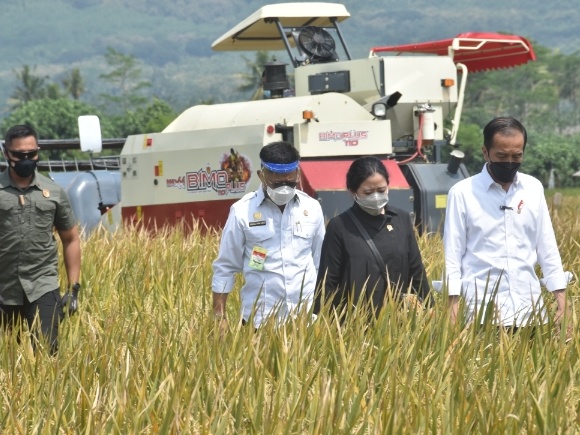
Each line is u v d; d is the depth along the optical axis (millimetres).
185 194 29734
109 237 26969
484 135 14258
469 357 13016
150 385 12586
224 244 15211
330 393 11844
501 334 13258
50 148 38875
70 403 12242
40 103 178375
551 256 14547
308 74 30062
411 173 28344
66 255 16938
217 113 30562
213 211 28922
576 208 48188
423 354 12977
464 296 14289
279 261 15047
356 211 14758
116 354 13820
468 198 14391
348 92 29516
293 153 14633
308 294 15164
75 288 16781
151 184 30812
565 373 12391
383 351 12953
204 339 13422
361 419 11672
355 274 14602
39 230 16359
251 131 27844
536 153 175125
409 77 29359
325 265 14719
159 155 30453
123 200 31812
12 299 16297
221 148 28609
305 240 15164
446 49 32062
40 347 14523
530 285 14391
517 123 14047
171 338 13984
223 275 15273
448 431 10883
